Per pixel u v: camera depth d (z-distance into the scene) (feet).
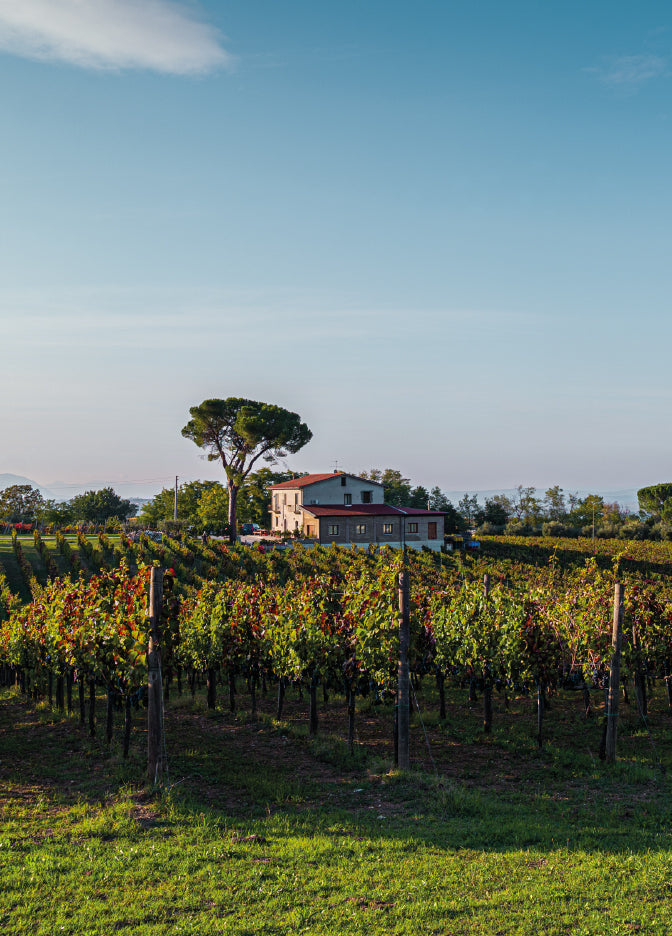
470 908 21.88
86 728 49.65
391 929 20.49
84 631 45.09
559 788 36.24
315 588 52.31
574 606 52.34
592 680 46.39
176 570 131.23
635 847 27.30
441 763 41.24
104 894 22.81
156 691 36.45
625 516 382.83
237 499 289.74
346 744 44.73
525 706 56.59
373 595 46.26
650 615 51.60
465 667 48.83
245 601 58.59
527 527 332.60
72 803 32.83
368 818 30.99
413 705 56.75
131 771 38.11
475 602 51.47
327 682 47.67
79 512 369.50
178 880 23.80
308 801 33.76
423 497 373.20
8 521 283.18
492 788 36.42
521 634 45.80
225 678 63.98
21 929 20.44
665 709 55.52
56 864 24.88
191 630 57.00
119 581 47.91
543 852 26.78
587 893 22.88
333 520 218.79
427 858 26.03
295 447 253.85
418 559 169.89
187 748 43.88
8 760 41.45
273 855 26.20
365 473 397.80
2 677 70.44
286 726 49.52
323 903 22.27
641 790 35.86
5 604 82.43
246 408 239.50
